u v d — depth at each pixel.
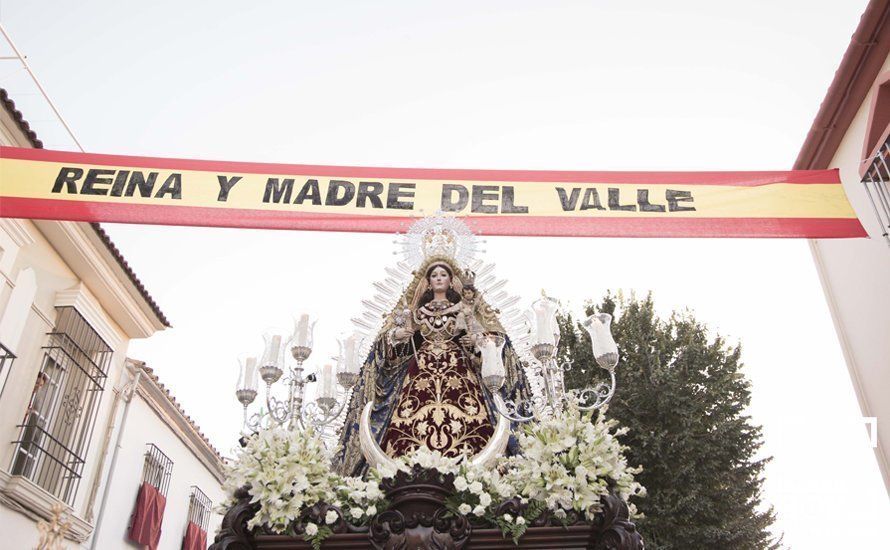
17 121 8.25
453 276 5.00
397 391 4.57
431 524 3.34
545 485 3.48
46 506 8.55
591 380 11.09
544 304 4.30
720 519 10.05
